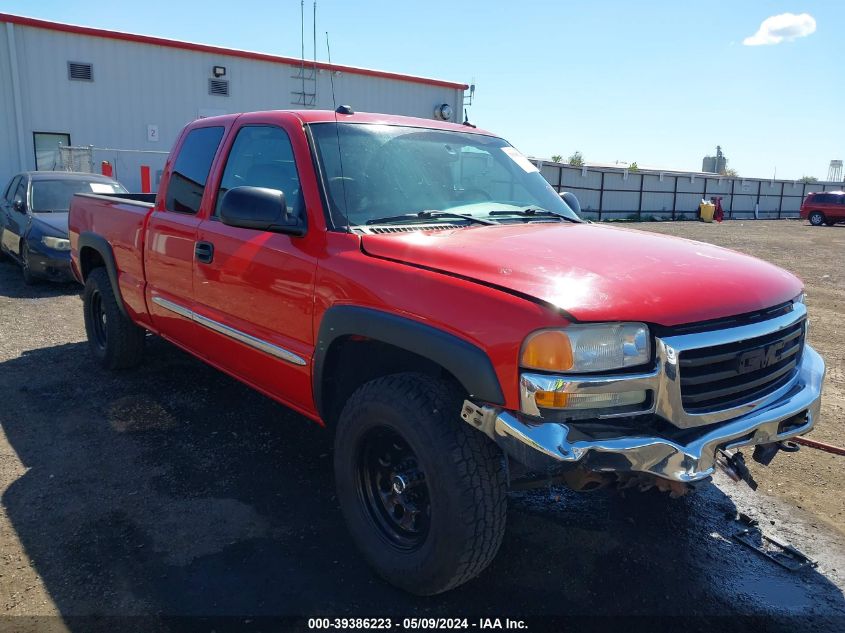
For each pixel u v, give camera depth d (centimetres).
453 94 2366
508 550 319
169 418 465
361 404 283
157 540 318
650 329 241
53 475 380
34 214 953
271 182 361
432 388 264
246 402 497
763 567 313
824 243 2083
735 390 262
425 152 376
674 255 292
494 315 241
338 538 324
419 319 262
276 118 370
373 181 342
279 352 336
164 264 442
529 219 365
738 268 291
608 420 241
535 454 228
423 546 267
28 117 1705
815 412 293
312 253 315
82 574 291
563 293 239
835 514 363
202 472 388
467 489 250
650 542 330
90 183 1059
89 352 618
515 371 234
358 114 379
